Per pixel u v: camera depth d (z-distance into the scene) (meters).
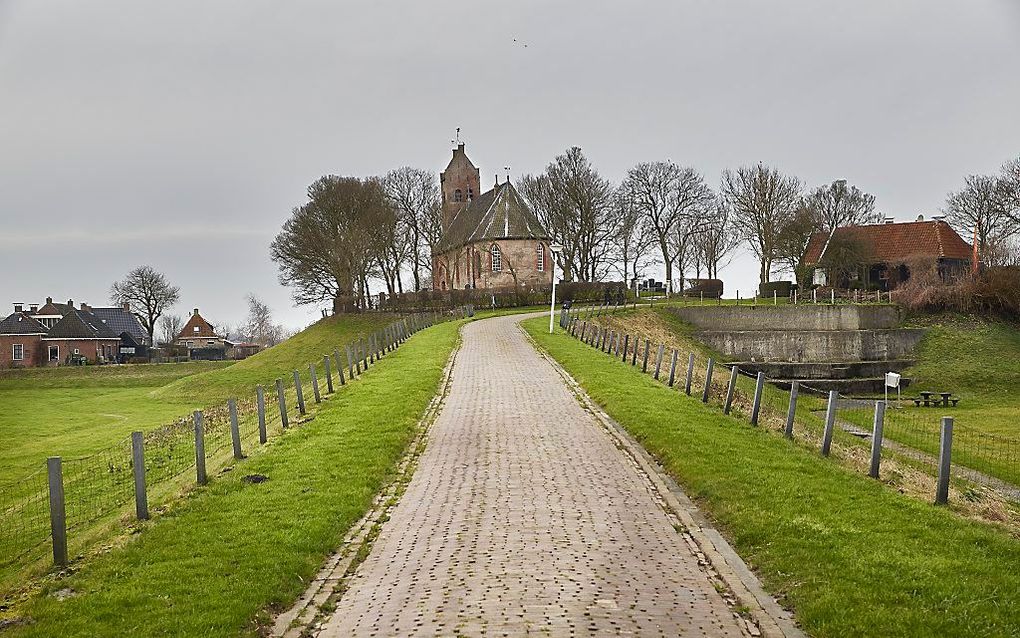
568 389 29.72
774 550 12.34
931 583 10.65
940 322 70.44
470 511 14.77
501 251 92.00
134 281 139.25
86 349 108.00
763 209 93.25
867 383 60.16
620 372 32.91
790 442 20.72
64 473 26.17
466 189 106.88
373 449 19.92
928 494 16.27
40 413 54.78
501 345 46.22
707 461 17.83
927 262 80.94
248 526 14.20
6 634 10.29
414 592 11.05
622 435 21.45
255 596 11.16
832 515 13.86
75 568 12.70
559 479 16.94
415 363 37.31
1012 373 62.19
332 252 89.50
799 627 9.85
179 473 21.09
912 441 32.12
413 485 17.05
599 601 10.46
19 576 13.15
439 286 107.00
